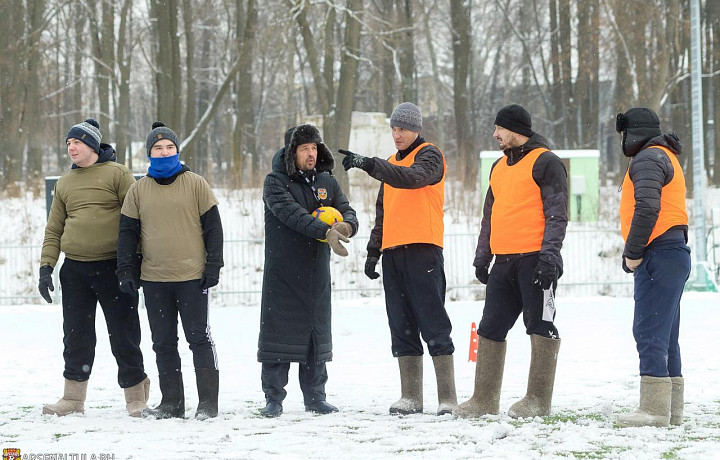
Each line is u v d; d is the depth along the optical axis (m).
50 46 48.00
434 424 7.79
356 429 7.62
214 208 8.75
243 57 38.38
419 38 58.12
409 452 6.51
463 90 45.06
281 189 8.91
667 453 6.26
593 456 6.24
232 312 21.50
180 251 8.62
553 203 8.07
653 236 7.67
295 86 66.44
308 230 8.66
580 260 25.42
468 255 24.56
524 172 8.25
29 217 29.00
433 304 8.76
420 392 8.96
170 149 8.70
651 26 44.44
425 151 8.73
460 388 10.83
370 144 41.97
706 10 50.75
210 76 58.97
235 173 35.41
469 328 17.84
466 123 44.97
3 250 26.69
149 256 8.66
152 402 9.92
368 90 64.88
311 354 9.06
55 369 13.06
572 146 50.47
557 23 52.88
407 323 8.95
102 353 14.99
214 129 71.25
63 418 8.55
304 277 8.94
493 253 8.48
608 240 25.88
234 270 25.08
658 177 7.59
